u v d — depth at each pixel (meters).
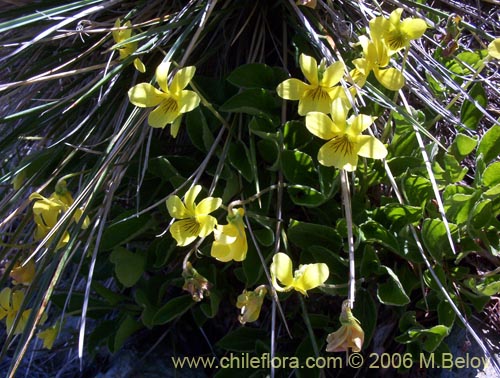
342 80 0.18
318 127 0.16
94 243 0.20
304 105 0.17
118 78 0.23
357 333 0.15
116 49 0.21
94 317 0.22
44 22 0.24
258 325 0.21
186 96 0.17
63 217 0.18
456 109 0.23
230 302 0.22
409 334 0.18
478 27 0.24
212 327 0.22
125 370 0.21
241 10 0.24
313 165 0.19
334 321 0.20
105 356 0.22
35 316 0.17
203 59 0.23
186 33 0.20
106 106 0.23
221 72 0.23
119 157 0.21
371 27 0.17
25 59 0.26
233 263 0.21
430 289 0.20
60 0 0.24
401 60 0.22
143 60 0.23
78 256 0.21
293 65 0.23
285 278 0.16
